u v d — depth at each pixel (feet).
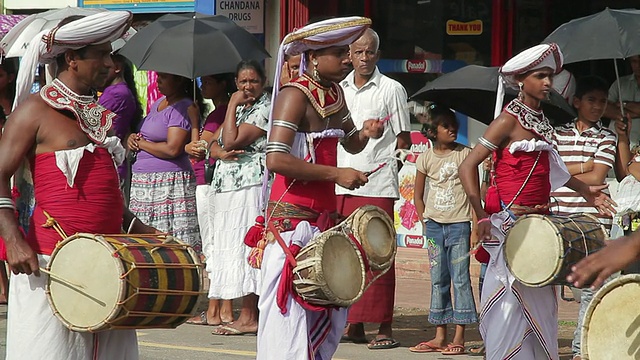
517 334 37.76
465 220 48.70
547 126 37.99
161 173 53.62
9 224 29.40
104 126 30.66
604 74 64.23
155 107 54.70
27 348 29.94
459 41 70.90
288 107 33.47
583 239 36.35
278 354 33.45
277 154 33.19
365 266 33.37
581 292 43.88
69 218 30.01
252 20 73.10
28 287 29.96
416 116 71.41
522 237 36.68
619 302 23.88
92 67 30.37
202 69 52.13
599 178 44.83
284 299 33.09
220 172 51.49
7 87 59.88
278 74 34.09
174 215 53.83
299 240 33.40
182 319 30.55
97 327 28.76
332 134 34.22
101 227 30.48
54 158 29.91
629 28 47.91
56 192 30.01
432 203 49.57
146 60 53.01
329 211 34.32
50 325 29.86
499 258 37.55
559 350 49.96
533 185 37.76
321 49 33.65
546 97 38.04
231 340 51.75
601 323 24.16
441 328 49.75
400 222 72.49
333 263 32.37
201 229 54.44
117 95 53.21
